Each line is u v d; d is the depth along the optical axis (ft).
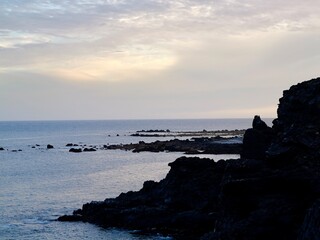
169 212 151.23
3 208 184.55
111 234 143.43
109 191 228.02
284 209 99.45
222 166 158.40
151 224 147.84
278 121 151.23
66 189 234.17
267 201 104.32
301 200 101.71
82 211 170.71
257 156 159.43
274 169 117.19
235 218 110.22
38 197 209.97
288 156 120.57
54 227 153.69
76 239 138.72
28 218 167.43
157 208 154.71
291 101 144.56
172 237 138.00
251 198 108.88
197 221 141.90
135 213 152.87
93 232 146.30
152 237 138.72
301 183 103.55
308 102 137.39
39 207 186.80
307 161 115.96
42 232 147.64
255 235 97.50
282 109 148.77
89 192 224.53
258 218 99.76
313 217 73.67
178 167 169.07
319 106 132.98
